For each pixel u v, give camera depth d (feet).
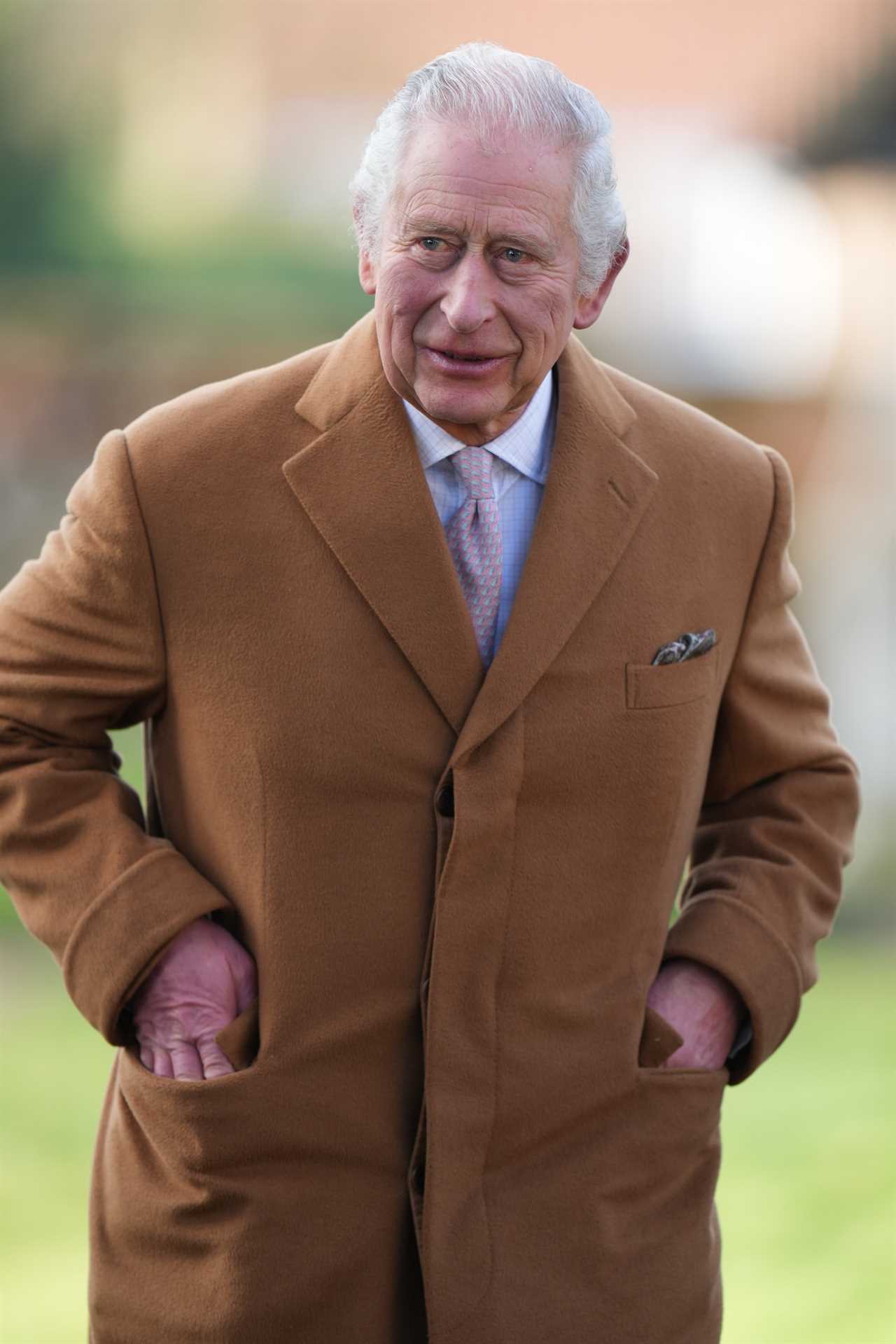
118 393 109.60
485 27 136.05
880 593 105.50
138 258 112.16
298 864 22.56
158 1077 22.53
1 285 109.50
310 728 22.39
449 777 22.43
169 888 22.84
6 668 23.65
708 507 24.34
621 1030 23.56
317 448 22.84
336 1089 22.66
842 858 25.91
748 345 115.44
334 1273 22.47
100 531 22.89
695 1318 24.07
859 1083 61.82
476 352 21.30
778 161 118.62
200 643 22.76
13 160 111.65
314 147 123.65
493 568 23.25
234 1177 22.54
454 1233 22.29
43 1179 49.88
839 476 111.34
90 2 116.06
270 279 112.68
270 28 128.06
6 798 23.52
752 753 25.57
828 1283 43.32
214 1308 22.41
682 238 119.03
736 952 24.49
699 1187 24.52
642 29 138.92
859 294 113.29
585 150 21.71
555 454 23.40
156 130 116.78
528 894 22.95
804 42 122.72
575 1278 23.00
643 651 23.43
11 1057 63.21
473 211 20.90
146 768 25.34
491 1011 22.79
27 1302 41.50
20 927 84.99
